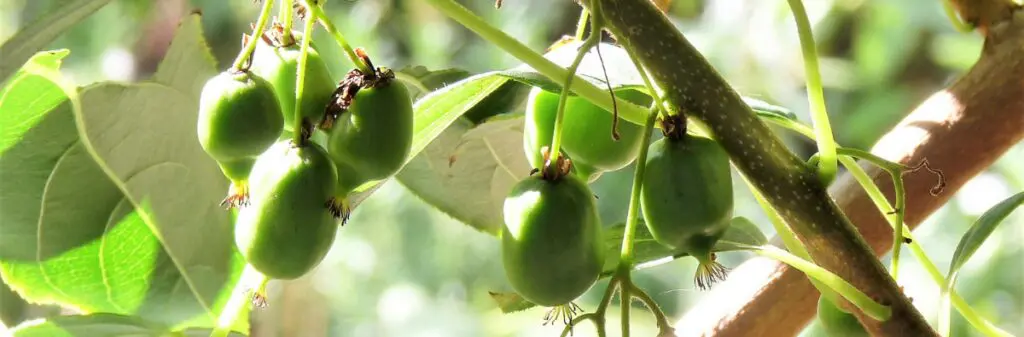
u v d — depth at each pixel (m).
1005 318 1.00
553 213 0.31
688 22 1.21
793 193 0.32
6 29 0.93
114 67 1.16
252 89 0.33
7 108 0.39
